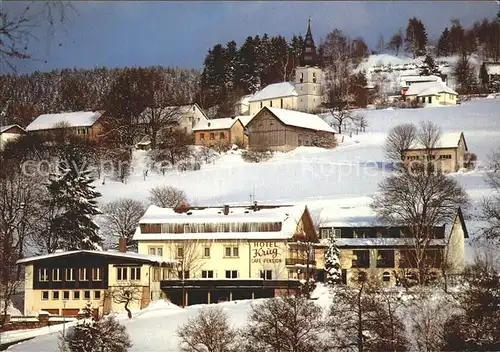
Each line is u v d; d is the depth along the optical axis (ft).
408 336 261.44
